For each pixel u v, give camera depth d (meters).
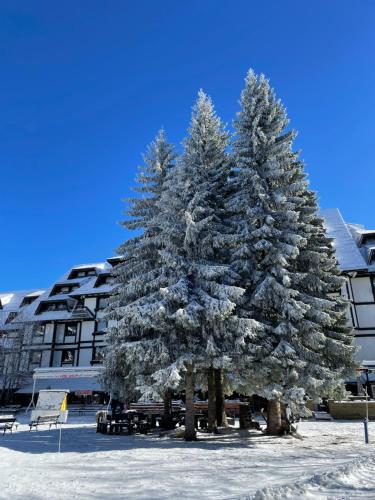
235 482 7.89
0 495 6.84
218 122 20.03
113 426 19.30
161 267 18.27
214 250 18.77
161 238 18.06
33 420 20.59
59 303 48.78
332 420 26.83
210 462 10.71
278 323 17.39
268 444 14.90
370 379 33.34
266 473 8.91
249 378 16.39
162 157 23.20
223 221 19.27
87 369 30.64
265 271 17.80
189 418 16.14
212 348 15.32
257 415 28.88
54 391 16.31
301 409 15.23
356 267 38.03
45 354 45.84
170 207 17.92
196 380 20.53
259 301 17.20
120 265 22.11
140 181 22.92
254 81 20.48
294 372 15.68
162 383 14.76
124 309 16.77
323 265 19.50
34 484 7.76
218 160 19.66
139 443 15.09
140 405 23.45
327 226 46.12
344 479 7.46
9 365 41.53
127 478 8.41
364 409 26.89
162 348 15.91
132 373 18.22
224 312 15.30
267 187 18.61
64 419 13.34
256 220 18.41
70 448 13.71
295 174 19.73
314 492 6.61
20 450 13.15
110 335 19.27
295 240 17.31
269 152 19.16
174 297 15.67
